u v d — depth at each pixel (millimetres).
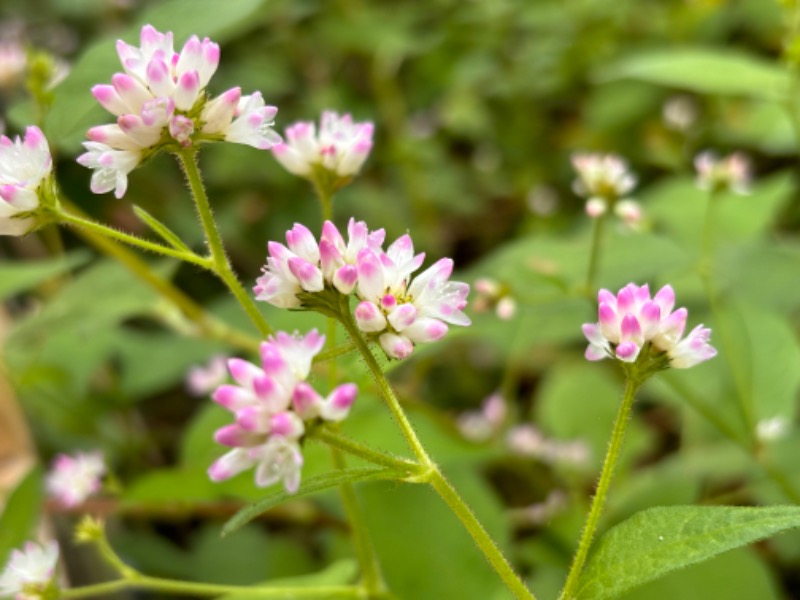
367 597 137
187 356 218
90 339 211
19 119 142
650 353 105
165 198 281
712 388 175
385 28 311
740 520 97
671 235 211
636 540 99
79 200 271
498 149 300
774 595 144
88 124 128
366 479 100
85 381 206
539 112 301
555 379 201
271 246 103
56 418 210
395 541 150
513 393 237
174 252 112
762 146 246
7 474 196
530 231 275
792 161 267
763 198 217
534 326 200
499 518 153
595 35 300
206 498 154
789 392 165
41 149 110
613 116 280
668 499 169
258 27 319
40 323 181
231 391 95
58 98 130
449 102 309
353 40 308
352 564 145
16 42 343
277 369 95
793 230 248
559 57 299
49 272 180
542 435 203
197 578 192
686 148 264
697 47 295
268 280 103
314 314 143
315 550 206
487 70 307
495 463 195
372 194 279
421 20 333
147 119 102
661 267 175
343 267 101
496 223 292
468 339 223
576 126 298
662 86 278
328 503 176
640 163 278
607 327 105
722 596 144
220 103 106
